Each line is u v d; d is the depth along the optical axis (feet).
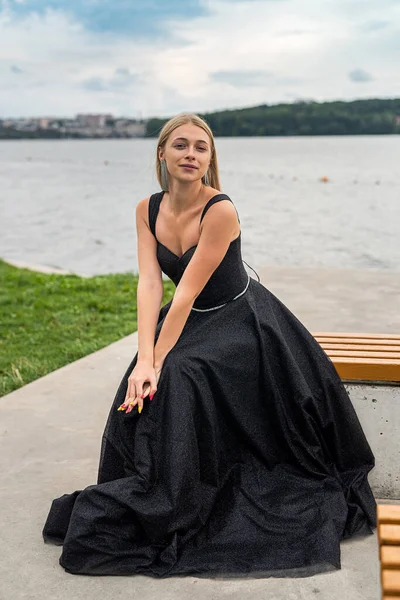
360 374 10.37
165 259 10.43
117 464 9.61
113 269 49.01
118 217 91.45
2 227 80.43
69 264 51.88
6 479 11.40
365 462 10.30
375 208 96.22
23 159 392.06
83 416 14.19
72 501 9.40
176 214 10.19
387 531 6.17
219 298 10.11
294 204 104.42
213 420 9.34
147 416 9.16
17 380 17.20
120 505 8.66
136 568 8.64
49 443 12.84
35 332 23.21
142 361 9.50
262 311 10.25
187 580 8.52
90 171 247.09
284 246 57.67
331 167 236.02
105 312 26.11
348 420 10.17
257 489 9.65
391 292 23.81
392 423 10.43
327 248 56.03
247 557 8.78
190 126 9.89
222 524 9.23
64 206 110.63
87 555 8.68
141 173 227.81
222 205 9.74
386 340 11.95
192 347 9.61
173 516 8.71
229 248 9.96
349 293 23.66
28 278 34.14
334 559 8.68
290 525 9.19
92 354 18.89
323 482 9.88
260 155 378.94
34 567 8.89
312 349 10.28
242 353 9.68
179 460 8.79
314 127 642.22
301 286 24.93
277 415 9.78
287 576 8.52
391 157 334.65
